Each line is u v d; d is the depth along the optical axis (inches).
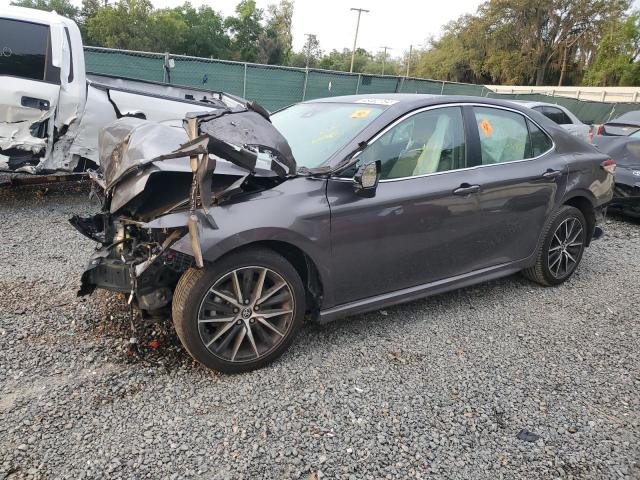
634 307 174.4
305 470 94.0
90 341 129.8
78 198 265.0
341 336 142.5
